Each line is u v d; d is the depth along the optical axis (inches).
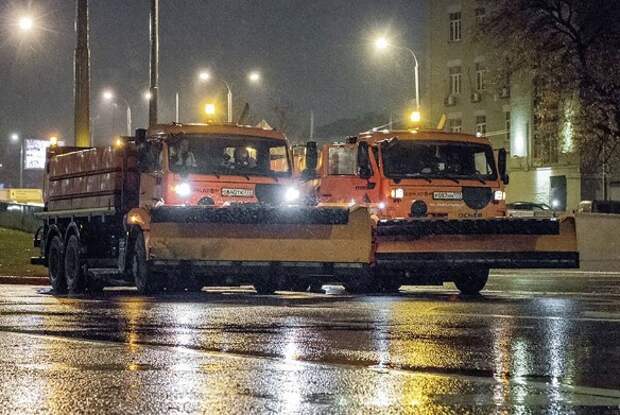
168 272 772.6
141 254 792.9
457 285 834.8
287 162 826.2
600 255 1360.7
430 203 823.1
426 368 385.1
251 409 305.1
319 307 650.8
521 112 2637.8
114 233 860.0
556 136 1941.4
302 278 842.2
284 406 309.3
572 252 758.5
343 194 851.4
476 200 832.9
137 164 826.8
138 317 594.9
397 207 818.8
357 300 721.0
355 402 315.0
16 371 383.6
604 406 308.8
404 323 541.3
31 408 309.9
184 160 797.2
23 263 1293.1
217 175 797.9
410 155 830.5
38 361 409.7
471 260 752.3
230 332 506.9
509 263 756.0
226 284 849.5
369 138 839.7
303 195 856.3
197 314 607.2
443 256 752.3
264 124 879.7
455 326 523.8
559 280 1041.5
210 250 765.9
